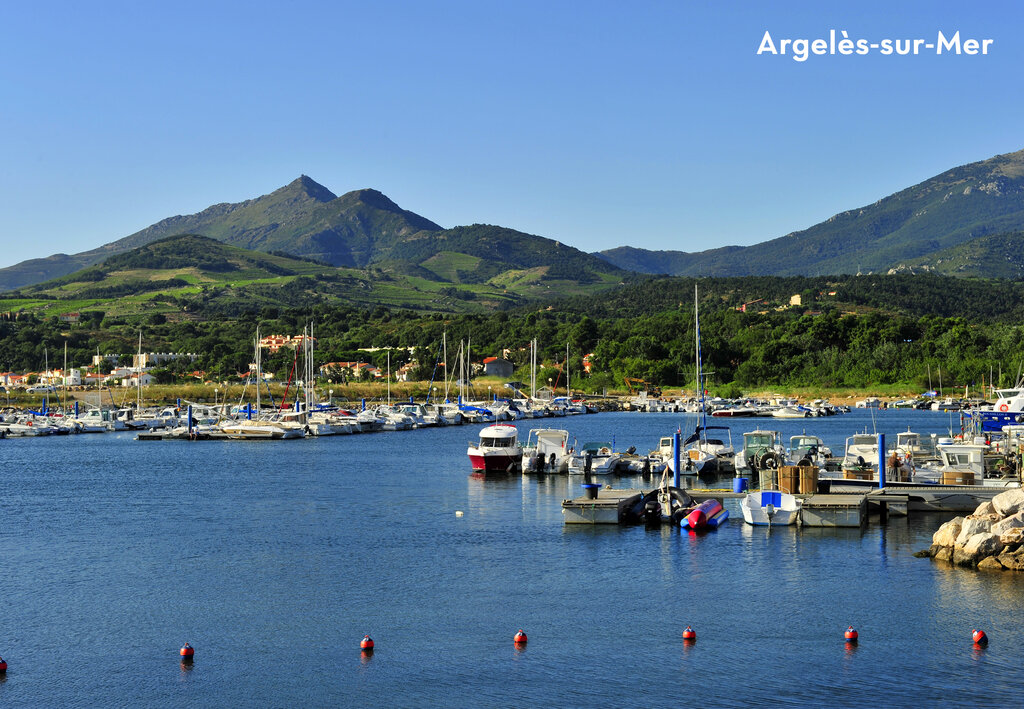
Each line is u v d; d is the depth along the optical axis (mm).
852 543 58781
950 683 36656
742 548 57938
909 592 47750
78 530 66312
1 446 142250
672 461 87688
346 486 89062
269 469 105250
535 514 71500
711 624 43625
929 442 95625
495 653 40312
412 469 104312
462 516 71000
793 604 46281
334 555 57719
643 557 56062
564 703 35375
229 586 50625
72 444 145250
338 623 44344
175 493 85000
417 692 36438
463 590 49531
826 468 84562
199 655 40375
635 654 40031
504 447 99562
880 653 39656
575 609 46094
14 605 47312
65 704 35625
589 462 94438
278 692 36562
